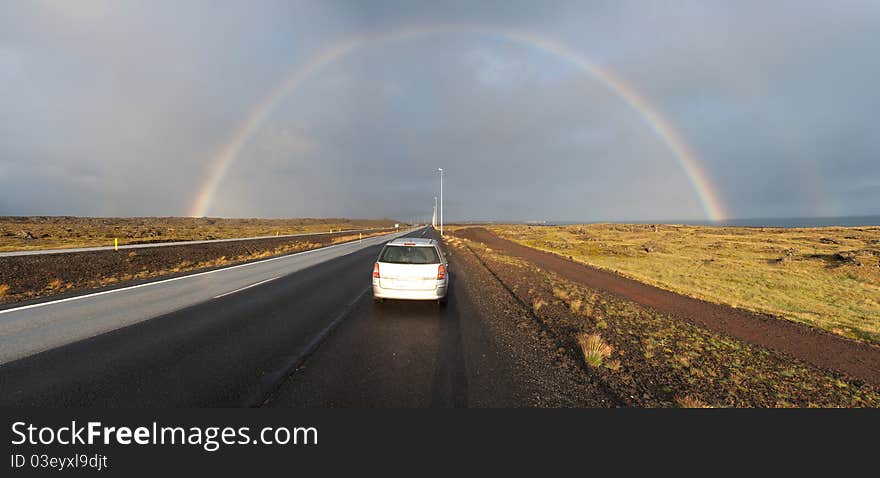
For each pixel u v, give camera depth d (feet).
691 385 17.19
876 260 98.27
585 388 15.16
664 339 26.11
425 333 21.99
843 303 58.34
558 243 165.99
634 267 97.40
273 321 24.47
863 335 37.78
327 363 16.85
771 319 43.14
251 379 14.98
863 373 25.61
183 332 21.65
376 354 18.16
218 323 23.81
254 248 95.50
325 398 13.52
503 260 74.18
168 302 30.40
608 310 34.45
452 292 36.14
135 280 42.83
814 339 35.12
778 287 72.79
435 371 16.08
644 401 14.61
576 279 62.59
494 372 16.12
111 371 15.60
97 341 19.71
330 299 31.91
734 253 139.54
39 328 22.29
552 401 13.88
